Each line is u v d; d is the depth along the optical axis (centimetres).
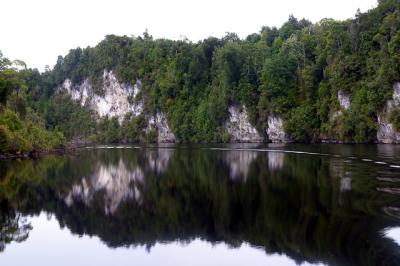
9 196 3975
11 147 7750
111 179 5028
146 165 6481
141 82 18025
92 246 2534
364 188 3606
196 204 3481
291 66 12506
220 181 4547
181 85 16150
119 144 14888
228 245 2459
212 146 11269
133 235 2723
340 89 10494
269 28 17350
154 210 3347
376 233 2417
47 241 2639
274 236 2548
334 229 2547
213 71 15475
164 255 2356
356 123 9712
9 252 2455
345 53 10775
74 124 19888
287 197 3500
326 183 3972
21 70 11925
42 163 6862
